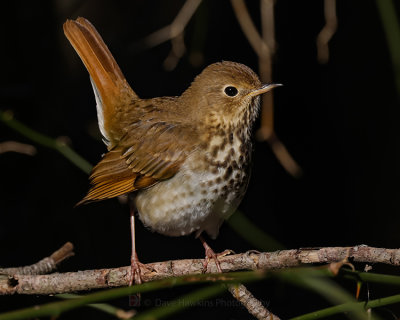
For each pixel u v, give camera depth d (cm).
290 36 1269
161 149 815
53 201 1145
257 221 1259
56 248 1130
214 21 1297
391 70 1221
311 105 1266
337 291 542
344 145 1258
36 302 1055
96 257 1153
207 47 1291
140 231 1211
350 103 1251
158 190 814
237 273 486
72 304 471
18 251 1108
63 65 1198
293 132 1270
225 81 810
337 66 1252
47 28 1168
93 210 1180
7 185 1134
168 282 483
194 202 798
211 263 682
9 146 863
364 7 1224
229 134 804
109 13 1315
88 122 1198
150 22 1317
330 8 849
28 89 1137
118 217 1196
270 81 875
